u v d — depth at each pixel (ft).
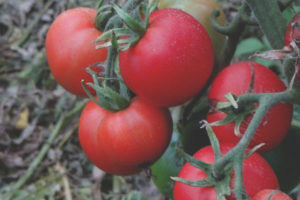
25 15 5.90
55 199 4.33
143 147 1.47
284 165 1.69
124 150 1.47
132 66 1.39
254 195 1.36
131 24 1.37
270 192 1.31
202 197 1.34
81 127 1.55
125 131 1.46
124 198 2.91
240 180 1.26
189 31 1.40
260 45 2.91
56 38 1.58
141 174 4.25
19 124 4.80
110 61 1.47
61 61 1.56
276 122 1.45
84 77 1.57
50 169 4.52
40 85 5.21
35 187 4.37
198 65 1.40
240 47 2.90
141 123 1.47
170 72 1.38
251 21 1.58
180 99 1.44
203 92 1.65
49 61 1.61
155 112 1.49
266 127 1.44
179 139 1.79
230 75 1.46
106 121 1.49
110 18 1.51
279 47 1.54
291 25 1.38
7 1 6.03
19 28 5.76
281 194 1.31
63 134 4.71
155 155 1.50
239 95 1.38
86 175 4.49
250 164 1.38
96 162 1.55
